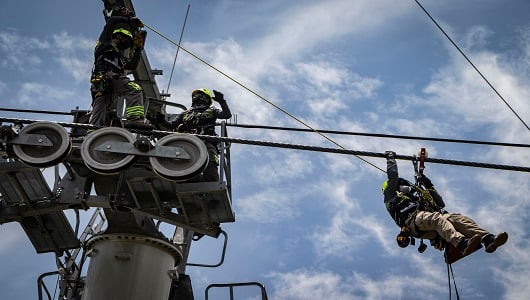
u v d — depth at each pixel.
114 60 12.95
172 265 13.73
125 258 13.22
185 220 13.16
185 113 13.63
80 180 13.12
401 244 11.82
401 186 12.20
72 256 15.07
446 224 11.23
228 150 13.52
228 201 12.77
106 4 14.79
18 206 13.36
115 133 11.79
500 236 10.64
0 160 12.58
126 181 12.69
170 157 11.60
